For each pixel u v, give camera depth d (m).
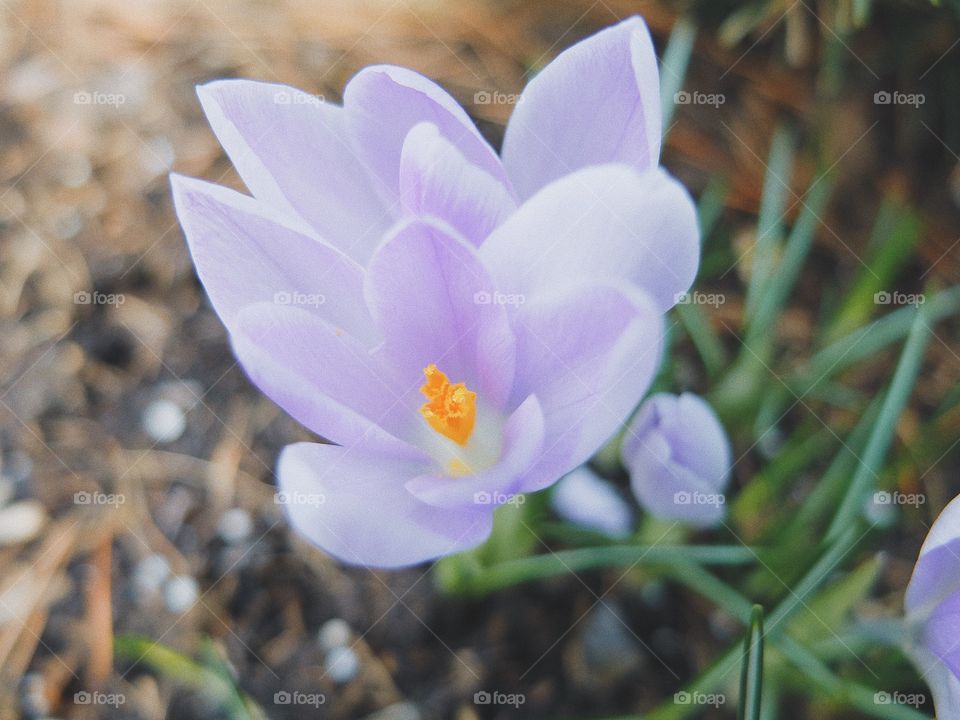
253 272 0.16
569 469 0.15
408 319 0.16
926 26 0.27
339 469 0.16
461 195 0.16
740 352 0.23
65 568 0.22
